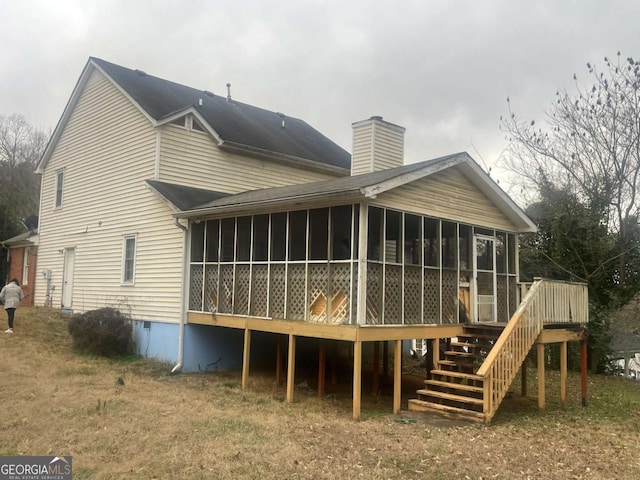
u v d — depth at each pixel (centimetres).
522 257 1959
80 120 1889
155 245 1449
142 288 1483
